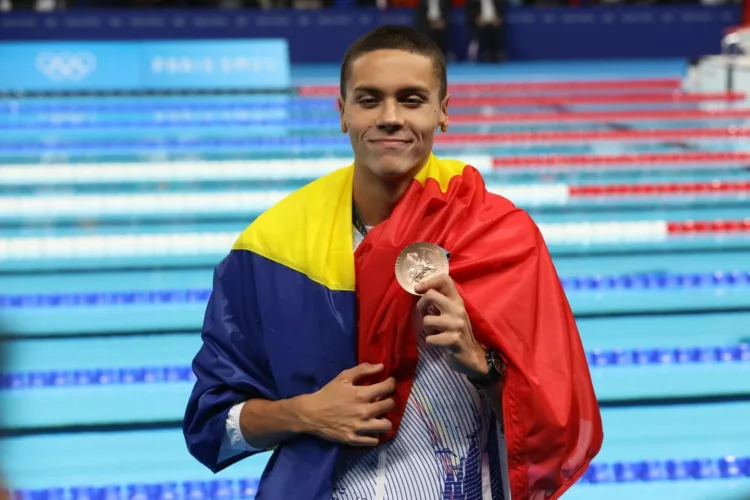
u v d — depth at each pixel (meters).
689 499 4.97
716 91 16.41
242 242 2.71
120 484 5.12
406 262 2.47
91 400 6.18
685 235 9.58
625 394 6.19
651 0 22.58
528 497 2.50
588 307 7.69
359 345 2.55
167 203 10.83
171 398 6.21
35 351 6.86
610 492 5.05
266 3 21.78
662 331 7.16
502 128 15.06
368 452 2.59
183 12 21.02
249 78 17.28
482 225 2.62
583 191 11.14
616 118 15.80
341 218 2.67
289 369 2.60
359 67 2.57
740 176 11.87
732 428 5.73
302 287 2.61
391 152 2.55
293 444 2.61
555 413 2.47
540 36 22.52
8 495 1.60
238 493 5.06
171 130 14.84
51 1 21.06
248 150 13.48
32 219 10.20
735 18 22.48
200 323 7.40
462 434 2.58
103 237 9.47
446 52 21.91
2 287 8.12
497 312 2.54
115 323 7.41
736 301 7.78
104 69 16.75
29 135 14.43
